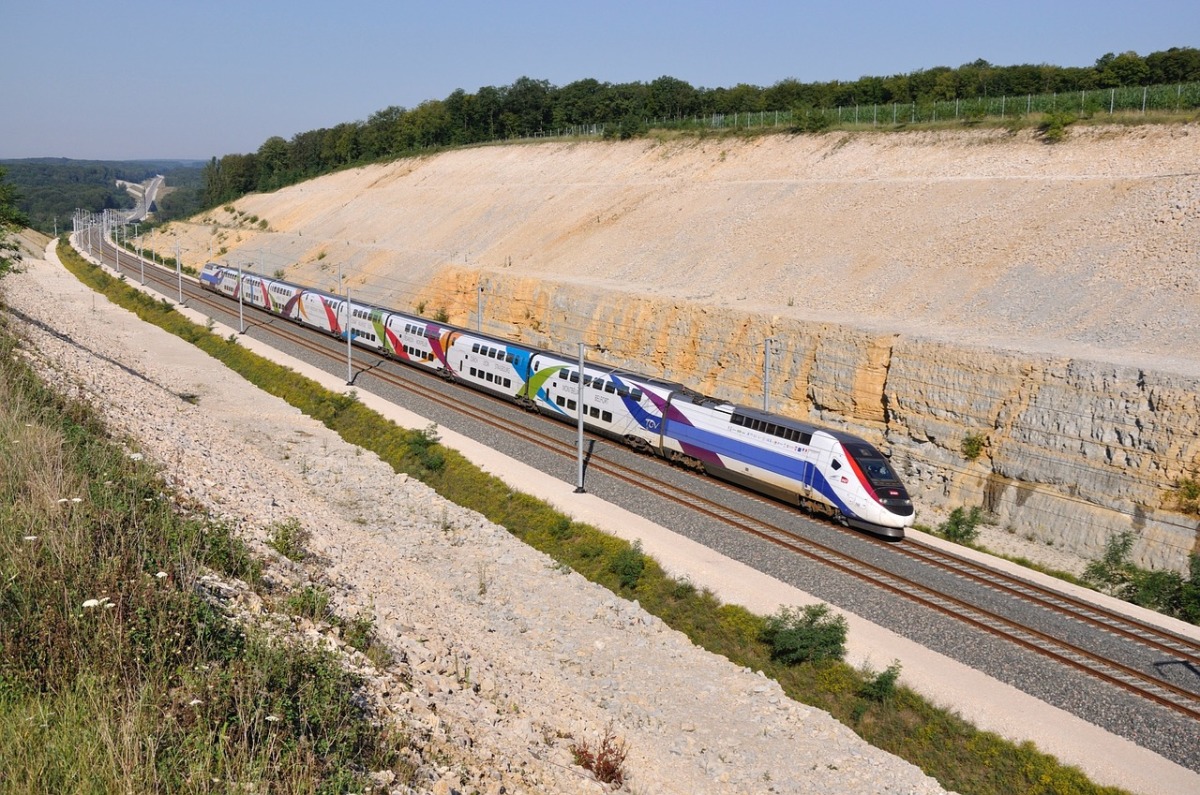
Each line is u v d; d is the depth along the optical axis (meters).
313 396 46.62
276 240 101.88
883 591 24.30
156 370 49.38
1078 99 54.00
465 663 17.58
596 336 50.59
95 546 13.66
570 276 57.53
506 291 58.56
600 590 25.59
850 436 29.88
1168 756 17.55
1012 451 31.11
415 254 76.50
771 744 18.31
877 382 35.94
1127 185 41.25
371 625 16.53
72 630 11.02
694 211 60.25
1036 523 30.09
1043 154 48.94
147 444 24.20
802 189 56.41
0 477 15.59
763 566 26.14
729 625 23.31
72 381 28.95
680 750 17.69
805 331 39.03
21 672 10.03
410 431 39.56
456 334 49.34
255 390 48.50
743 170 64.25
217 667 11.08
